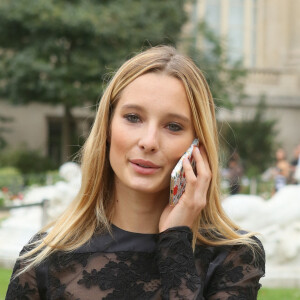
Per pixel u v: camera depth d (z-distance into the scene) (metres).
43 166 22.50
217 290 1.86
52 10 19.47
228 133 13.66
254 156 22.41
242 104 26.09
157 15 20.95
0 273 6.74
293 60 27.50
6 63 20.75
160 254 1.81
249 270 1.88
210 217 1.95
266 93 26.78
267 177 16.03
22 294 1.87
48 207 7.40
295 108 26.92
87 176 1.96
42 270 1.88
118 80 1.90
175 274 1.77
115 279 1.82
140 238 1.89
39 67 19.69
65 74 19.94
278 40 27.84
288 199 6.66
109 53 19.86
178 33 22.28
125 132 1.84
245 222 6.50
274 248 6.51
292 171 14.40
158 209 1.92
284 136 26.86
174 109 1.83
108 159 1.99
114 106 1.91
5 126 25.06
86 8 19.92
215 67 21.34
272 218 6.54
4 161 22.08
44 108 25.17
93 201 1.95
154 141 1.81
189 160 1.86
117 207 1.94
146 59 1.88
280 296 5.75
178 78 1.86
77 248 1.88
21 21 19.78
